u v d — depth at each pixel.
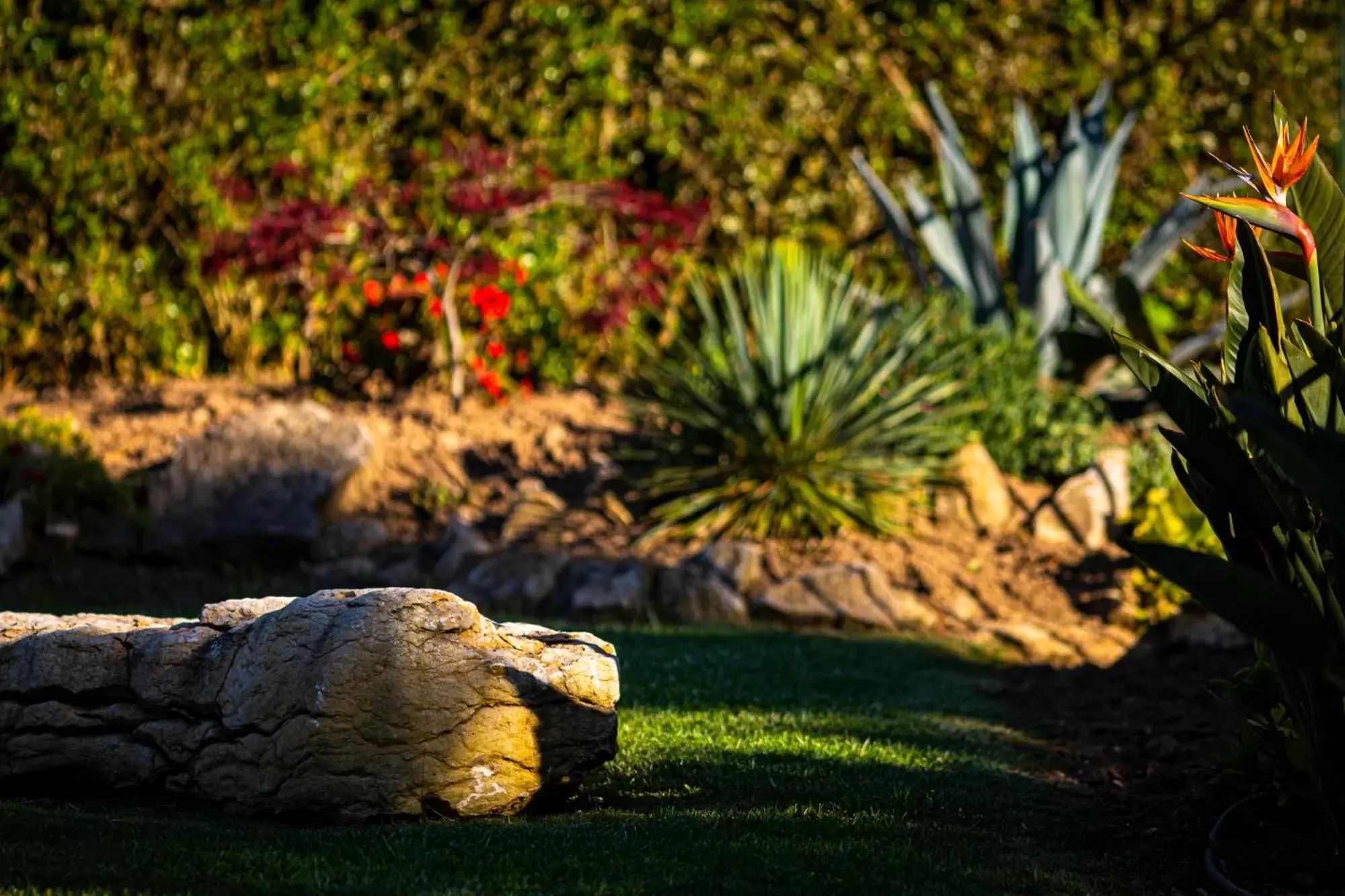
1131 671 6.61
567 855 3.47
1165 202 11.73
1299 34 11.70
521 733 3.89
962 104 11.55
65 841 3.48
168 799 4.02
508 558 7.91
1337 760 3.60
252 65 10.04
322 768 3.74
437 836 3.59
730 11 10.86
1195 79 11.80
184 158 9.87
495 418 9.81
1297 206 3.69
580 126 10.69
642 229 10.84
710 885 3.31
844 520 8.45
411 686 3.80
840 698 5.88
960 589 7.92
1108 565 8.05
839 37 11.16
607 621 7.60
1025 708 6.02
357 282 10.23
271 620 3.89
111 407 9.67
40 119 9.66
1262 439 2.87
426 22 10.39
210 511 8.20
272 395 10.03
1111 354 9.08
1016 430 9.24
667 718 5.30
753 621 7.66
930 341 9.44
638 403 9.02
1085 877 3.69
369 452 8.68
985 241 10.48
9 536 7.61
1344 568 3.45
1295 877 3.67
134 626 4.22
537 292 10.52
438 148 10.48
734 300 8.95
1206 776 4.74
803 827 3.86
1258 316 3.58
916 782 4.51
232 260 9.77
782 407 8.46
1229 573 3.09
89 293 9.91
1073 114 10.49
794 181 11.25
